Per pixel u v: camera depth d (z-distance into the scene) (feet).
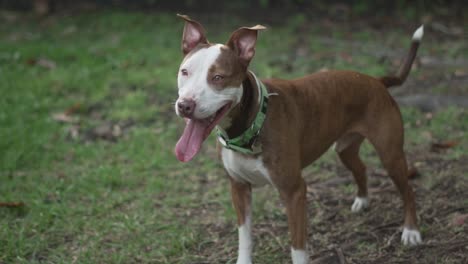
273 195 19.89
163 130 24.62
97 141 24.08
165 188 20.62
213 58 13.23
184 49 14.24
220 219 18.63
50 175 21.49
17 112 25.68
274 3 41.96
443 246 16.29
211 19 39.27
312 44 33.81
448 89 26.76
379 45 33.60
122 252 16.99
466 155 21.34
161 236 17.76
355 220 18.24
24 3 42.60
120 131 24.70
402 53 32.14
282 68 30.04
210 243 17.46
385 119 16.43
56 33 36.70
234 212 18.72
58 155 22.77
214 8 41.50
